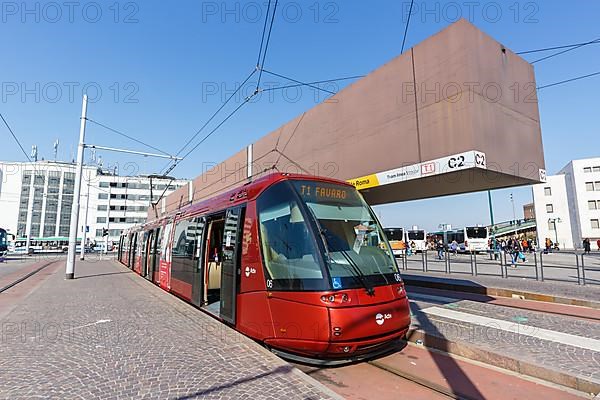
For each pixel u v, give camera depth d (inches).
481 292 495.5
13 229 3065.9
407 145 360.8
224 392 165.9
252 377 183.2
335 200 265.0
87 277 717.9
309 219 236.7
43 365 201.5
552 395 187.6
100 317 326.6
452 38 326.0
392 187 402.9
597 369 204.1
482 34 331.6
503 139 331.0
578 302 396.5
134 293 487.8
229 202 323.3
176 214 529.7
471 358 244.7
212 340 249.9
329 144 464.1
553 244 2010.3
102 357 214.5
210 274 394.3
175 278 461.1
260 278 247.1
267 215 261.0
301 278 221.0
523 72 368.8
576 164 2215.8
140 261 773.3
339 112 451.2
